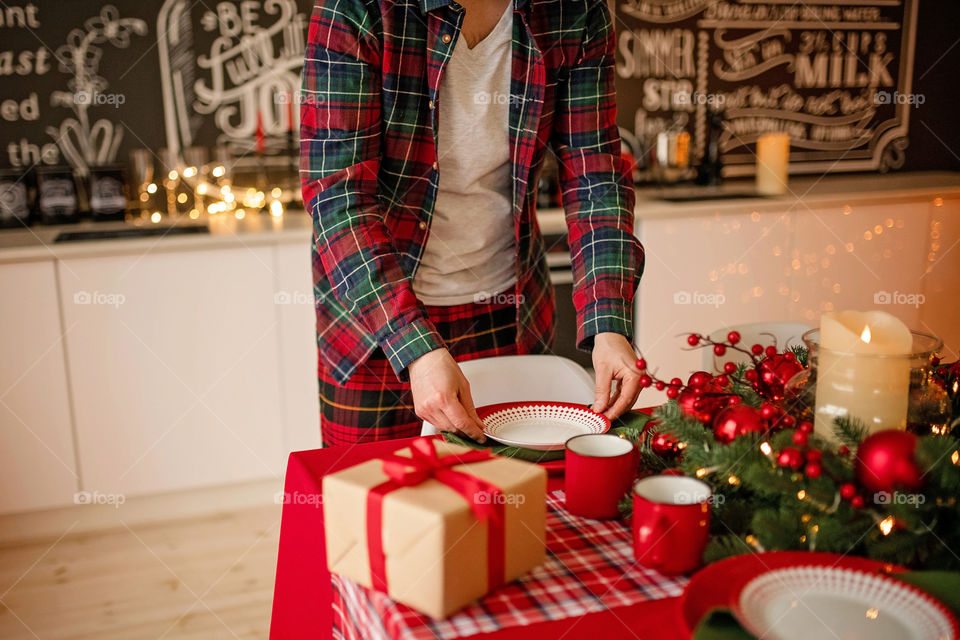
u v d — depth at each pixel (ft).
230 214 8.10
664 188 9.22
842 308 9.02
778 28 9.52
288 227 7.41
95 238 6.92
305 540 2.69
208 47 7.99
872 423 2.23
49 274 6.61
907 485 2.06
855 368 2.22
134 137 7.97
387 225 3.89
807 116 9.89
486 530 1.99
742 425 2.28
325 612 2.54
